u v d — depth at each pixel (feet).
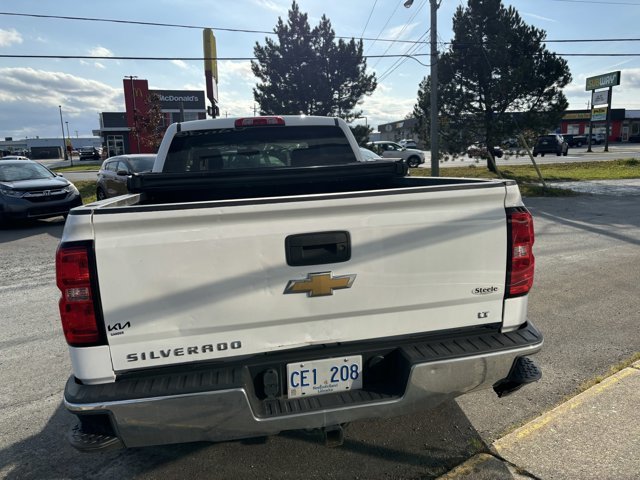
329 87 80.18
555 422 10.00
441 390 7.84
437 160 59.93
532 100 64.34
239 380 7.09
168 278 6.92
